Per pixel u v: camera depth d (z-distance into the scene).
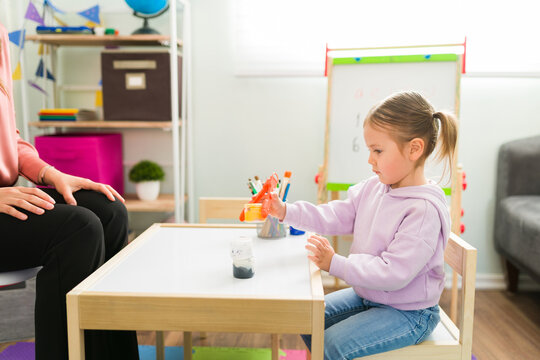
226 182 2.24
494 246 2.15
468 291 0.90
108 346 1.01
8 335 1.60
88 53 2.24
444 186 1.70
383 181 0.99
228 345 1.61
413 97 0.99
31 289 1.61
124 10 2.16
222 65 2.17
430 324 0.95
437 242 0.93
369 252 1.00
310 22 2.05
